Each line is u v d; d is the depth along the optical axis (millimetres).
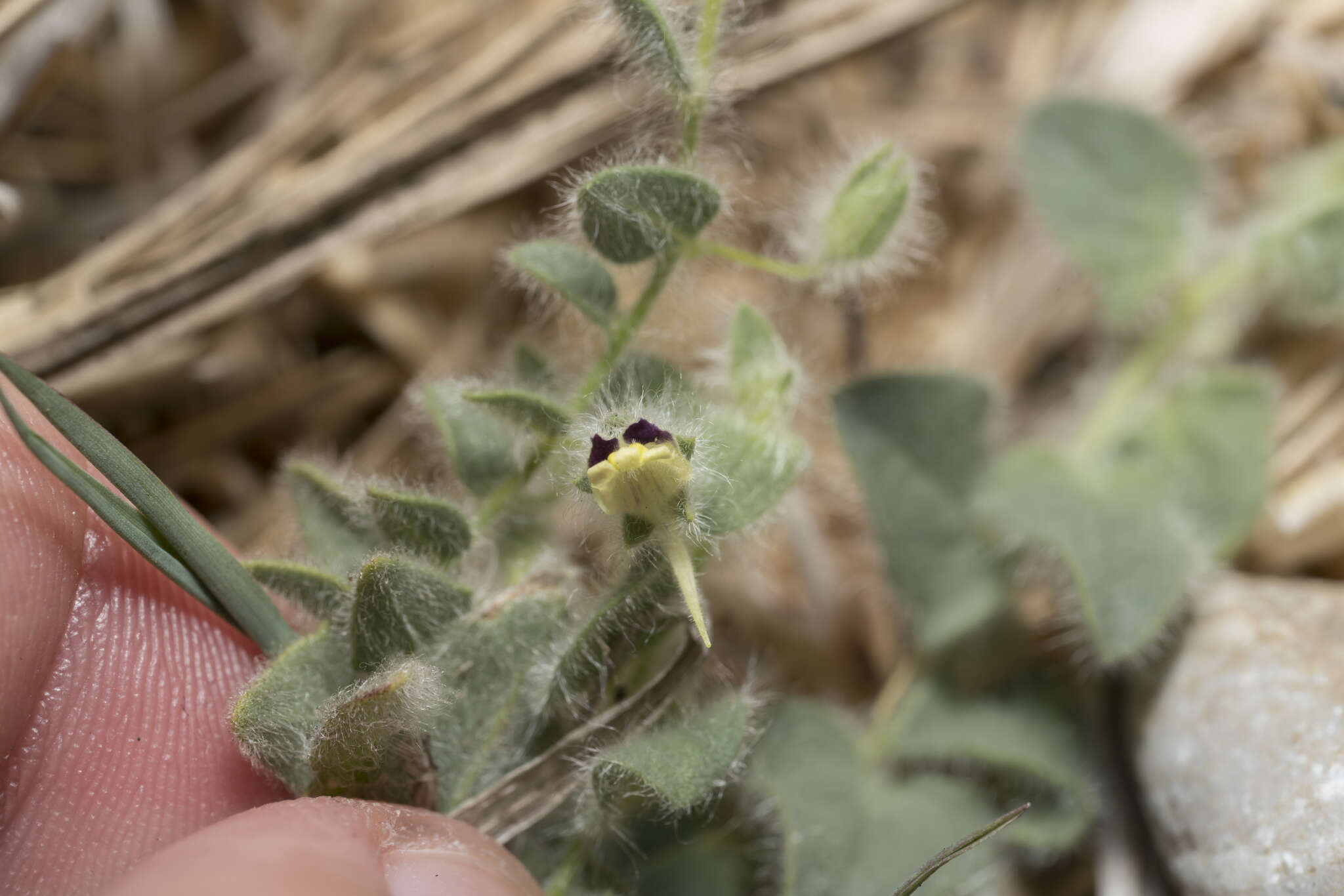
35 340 159
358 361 180
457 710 136
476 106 169
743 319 137
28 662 134
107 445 130
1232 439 161
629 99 163
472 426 139
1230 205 185
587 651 131
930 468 158
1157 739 148
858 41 174
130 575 139
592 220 131
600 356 136
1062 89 178
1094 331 185
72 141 190
